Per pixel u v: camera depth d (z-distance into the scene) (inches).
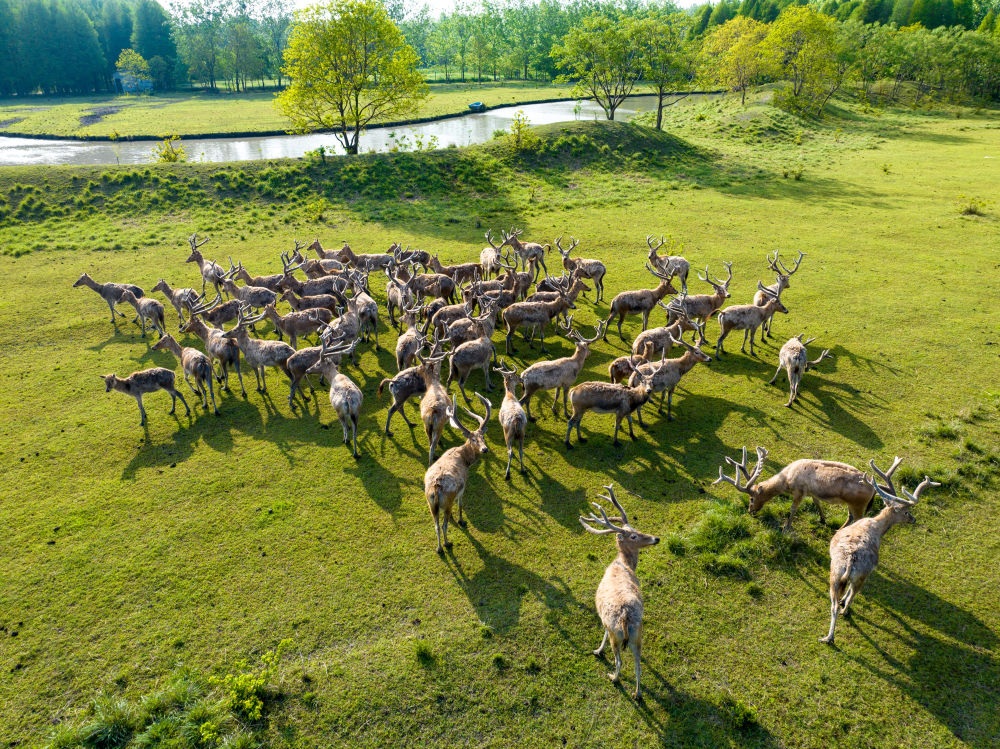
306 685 412.8
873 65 3855.8
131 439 692.1
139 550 531.2
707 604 469.7
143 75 5339.6
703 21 5679.1
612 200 1708.9
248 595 485.4
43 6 4948.3
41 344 915.4
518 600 475.8
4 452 665.6
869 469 610.9
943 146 2361.0
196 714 386.6
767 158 2222.0
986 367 802.2
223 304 883.4
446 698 403.2
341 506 582.9
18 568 511.5
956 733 378.0
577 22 6407.5
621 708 395.5
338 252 1179.3
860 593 477.1
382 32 1934.1
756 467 542.0
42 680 420.2
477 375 842.2
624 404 645.3
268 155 2522.1
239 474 630.5
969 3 4699.8
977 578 487.5
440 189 1786.4
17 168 1651.1
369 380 821.9
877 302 1016.2
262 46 6466.5
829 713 391.2
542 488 605.6
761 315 847.1
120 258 1277.1
